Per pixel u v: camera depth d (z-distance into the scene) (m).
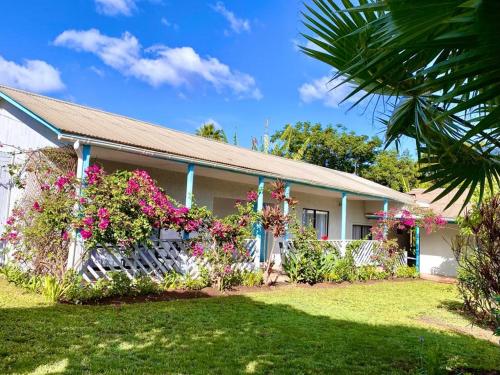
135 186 7.63
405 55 2.13
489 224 5.12
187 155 9.50
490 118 2.10
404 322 7.34
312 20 2.88
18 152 9.91
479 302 6.91
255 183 14.59
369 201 19.75
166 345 5.10
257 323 6.48
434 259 16.47
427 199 17.30
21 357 4.34
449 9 1.79
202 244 9.47
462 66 2.12
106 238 7.38
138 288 7.99
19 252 8.16
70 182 7.52
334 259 12.37
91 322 5.83
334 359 5.00
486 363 5.15
